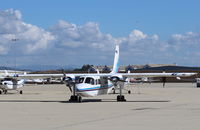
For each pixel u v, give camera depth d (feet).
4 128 53.11
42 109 84.53
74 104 100.99
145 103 104.32
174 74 114.62
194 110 80.28
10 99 127.85
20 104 101.76
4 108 87.92
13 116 69.31
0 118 66.03
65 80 113.50
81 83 109.29
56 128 52.54
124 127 53.06
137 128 51.90
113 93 169.99
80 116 68.54
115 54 141.28
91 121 60.59
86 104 100.83
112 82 118.42
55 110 81.76
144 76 118.42
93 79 111.45
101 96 147.13
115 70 140.77
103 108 86.74
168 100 118.52
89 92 109.70
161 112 75.77
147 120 61.46
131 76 118.42
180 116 67.62
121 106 92.73
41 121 61.05
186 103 103.60
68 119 63.72
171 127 52.65
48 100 121.39
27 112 77.30
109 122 59.11
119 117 66.39
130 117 66.23
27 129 51.85
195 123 57.11
